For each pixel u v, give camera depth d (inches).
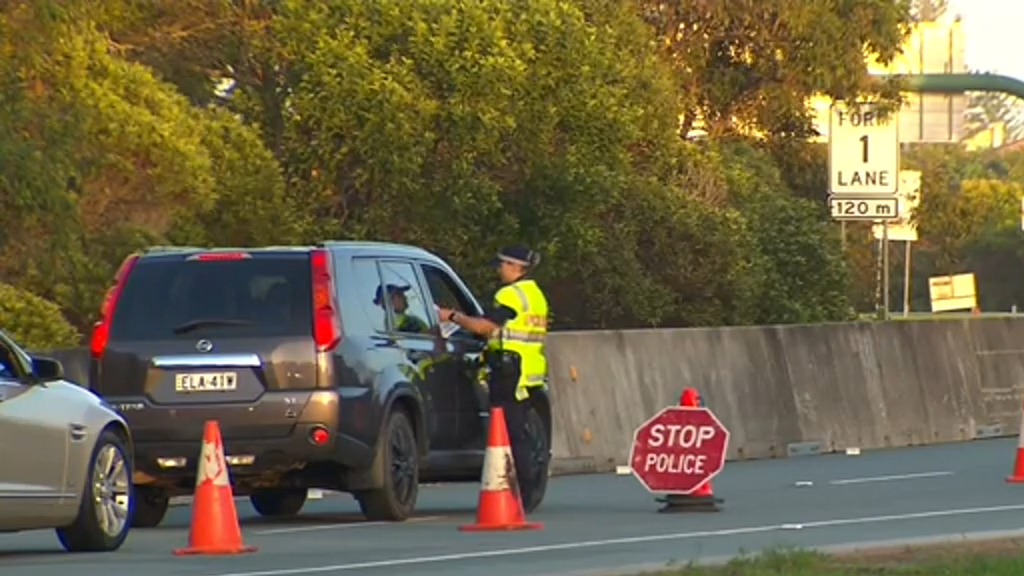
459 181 3964.1
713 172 4677.7
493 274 4037.9
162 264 2174.0
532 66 4089.6
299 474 2171.5
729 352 3472.0
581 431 3184.1
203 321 2144.4
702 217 4419.3
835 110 3922.2
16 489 1796.3
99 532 1914.4
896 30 5216.5
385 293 2252.7
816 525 2070.6
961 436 3853.3
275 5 4237.2
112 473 1947.6
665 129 4574.3
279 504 2465.6
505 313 2250.2
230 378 2124.8
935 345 3858.3
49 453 1845.5
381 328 2224.4
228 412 2116.1
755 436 3452.3
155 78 3769.7
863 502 2384.4
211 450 1872.5
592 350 3250.5
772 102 5265.8
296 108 3983.8
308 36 4028.1
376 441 2162.9
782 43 5191.9
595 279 4269.2
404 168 3927.2
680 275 4409.5
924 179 6102.4
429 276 2369.6
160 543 2027.6
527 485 2276.1
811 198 5502.0
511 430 2263.8
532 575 1590.8
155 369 2134.6
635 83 4512.8
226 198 3745.1
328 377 2118.6
